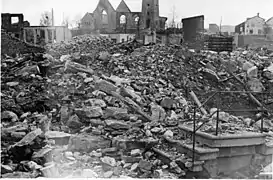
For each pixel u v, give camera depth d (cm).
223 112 650
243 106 775
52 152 448
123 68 827
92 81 685
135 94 663
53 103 614
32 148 448
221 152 470
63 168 423
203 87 838
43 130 517
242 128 554
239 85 891
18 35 797
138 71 837
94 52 886
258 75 952
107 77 741
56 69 745
